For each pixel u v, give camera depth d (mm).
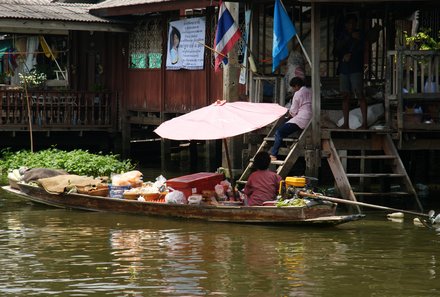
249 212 21594
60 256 18094
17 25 37938
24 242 19656
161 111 38688
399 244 19266
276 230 20984
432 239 19875
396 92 24531
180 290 15258
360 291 15219
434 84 24625
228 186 23125
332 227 21406
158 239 19875
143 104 40125
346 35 24969
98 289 15359
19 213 23953
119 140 41906
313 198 21438
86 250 18719
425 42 26422
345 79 25016
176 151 43156
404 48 24219
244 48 30281
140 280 15969
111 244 19328
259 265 17156
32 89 39969
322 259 17703
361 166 25719
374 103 27438
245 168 27328
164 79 38562
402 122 24281
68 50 44188
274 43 25172
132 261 17547
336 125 26391
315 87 24391
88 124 40656
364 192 25859
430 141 25062
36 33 41312
